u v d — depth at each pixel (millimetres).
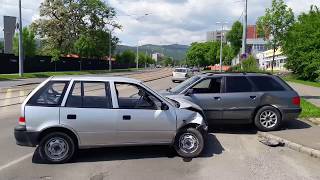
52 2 71312
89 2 72312
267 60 80125
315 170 7492
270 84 11281
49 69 61250
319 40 44625
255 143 9797
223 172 7270
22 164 7699
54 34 70875
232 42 89188
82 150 8867
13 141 9625
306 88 30500
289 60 47562
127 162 7926
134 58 131250
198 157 8359
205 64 143375
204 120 8492
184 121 8258
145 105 8164
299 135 10328
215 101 10953
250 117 11078
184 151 8305
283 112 11125
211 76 11242
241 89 11125
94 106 7930
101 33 74562
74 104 7867
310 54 44312
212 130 11484
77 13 72750
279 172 7320
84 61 76500
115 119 7938
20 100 19328
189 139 8312
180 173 7188
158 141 8203
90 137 7875
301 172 7344
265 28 24812
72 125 7770
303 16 49125
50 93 7902
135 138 8070
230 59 98125
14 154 8414
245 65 28891
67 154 7828
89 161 7980
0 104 17562
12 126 11727
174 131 8211
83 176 6977
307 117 13547
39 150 7777
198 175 7066
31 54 57156
